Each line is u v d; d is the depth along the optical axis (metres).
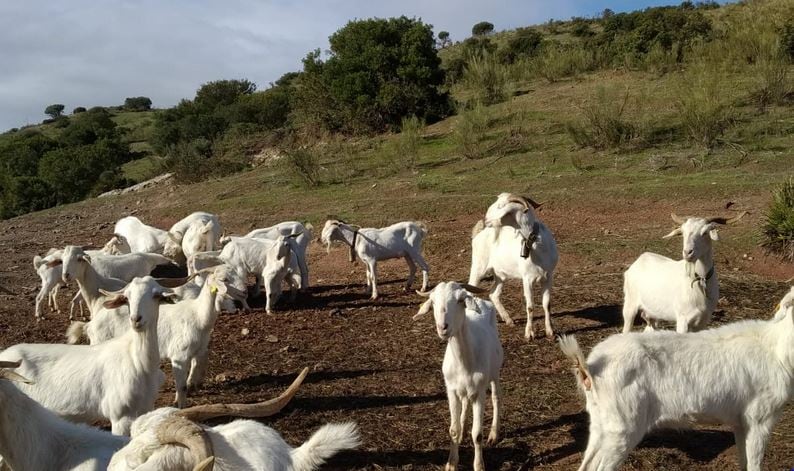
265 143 34.94
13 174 50.69
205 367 9.33
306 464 5.24
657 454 7.48
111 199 28.92
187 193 27.33
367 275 14.97
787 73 26.56
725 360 6.55
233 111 45.12
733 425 6.71
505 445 7.88
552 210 18.98
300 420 8.46
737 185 18.39
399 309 13.34
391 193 22.34
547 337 11.29
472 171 23.42
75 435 5.86
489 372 7.42
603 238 16.61
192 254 14.52
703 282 9.33
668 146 22.66
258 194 24.89
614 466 6.44
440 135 28.78
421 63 32.31
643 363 6.46
